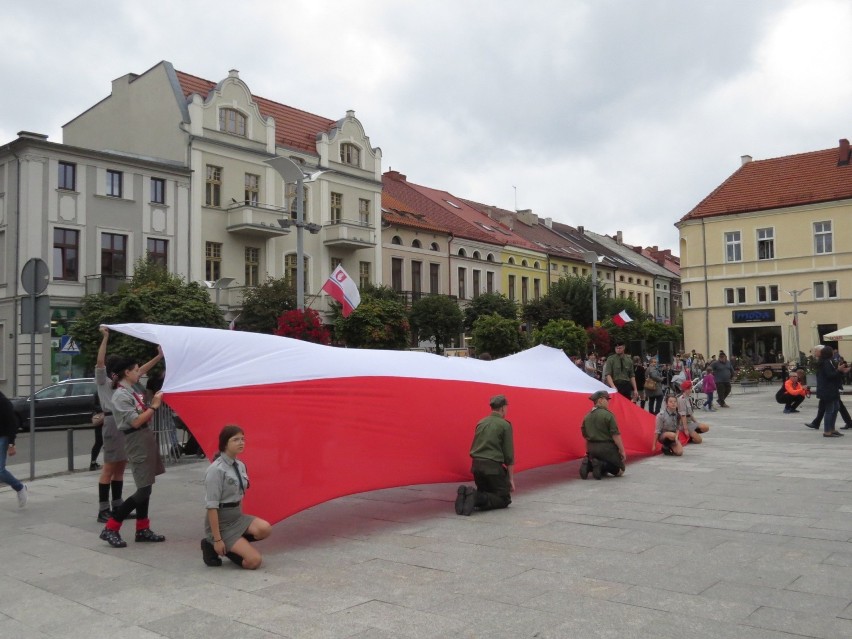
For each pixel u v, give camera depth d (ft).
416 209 170.60
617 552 22.53
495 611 17.44
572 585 19.30
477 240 171.94
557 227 249.55
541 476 38.55
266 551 24.03
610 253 250.98
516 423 36.63
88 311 93.66
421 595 18.83
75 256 104.37
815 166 159.53
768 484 33.73
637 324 157.99
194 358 26.89
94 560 23.27
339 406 28.40
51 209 101.50
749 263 160.25
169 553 24.08
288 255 131.34
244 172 124.67
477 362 39.50
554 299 155.94
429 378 32.81
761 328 159.53
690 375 91.40
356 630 16.46
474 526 26.99
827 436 51.60
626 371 56.90
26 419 76.07
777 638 15.42
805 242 153.79
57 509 32.17
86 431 73.72
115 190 109.09
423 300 131.85
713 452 45.47
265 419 26.35
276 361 28.25
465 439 31.96
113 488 29.14
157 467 25.93
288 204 131.03
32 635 16.79
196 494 35.14
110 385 28.78
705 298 165.58
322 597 18.93
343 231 134.72
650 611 17.16
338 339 100.37
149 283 93.81
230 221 121.80
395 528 27.02
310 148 137.18
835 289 150.82
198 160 118.01
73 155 103.71
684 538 24.06
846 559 21.16
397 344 100.12
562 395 40.55
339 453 27.53
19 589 20.34
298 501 25.76
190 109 117.70
